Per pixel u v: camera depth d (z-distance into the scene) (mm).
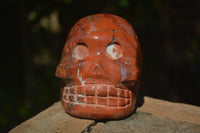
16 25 4098
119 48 2084
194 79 4871
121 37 2090
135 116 2271
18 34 4121
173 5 4996
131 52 2111
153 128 2072
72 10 3822
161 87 4715
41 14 3598
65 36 4125
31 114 3695
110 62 2043
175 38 5230
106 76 2039
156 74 4914
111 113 2080
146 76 4867
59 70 2209
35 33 4047
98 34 2057
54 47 4238
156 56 5102
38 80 4141
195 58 5090
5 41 4145
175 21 4969
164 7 4426
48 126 2148
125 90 2127
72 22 3904
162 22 4766
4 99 3887
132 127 2084
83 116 2143
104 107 2062
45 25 3598
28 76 3850
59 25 3766
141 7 3812
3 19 4027
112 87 2061
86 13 3908
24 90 4086
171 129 2059
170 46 5164
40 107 3795
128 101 2141
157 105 2523
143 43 5074
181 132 2012
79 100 2102
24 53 3830
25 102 3844
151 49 5121
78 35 2121
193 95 4645
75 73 2094
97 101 2062
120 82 2078
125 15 3850
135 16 3898
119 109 2090
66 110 2258
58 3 3561
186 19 5195
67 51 2180
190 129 2057
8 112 3721
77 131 2061
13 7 3941
